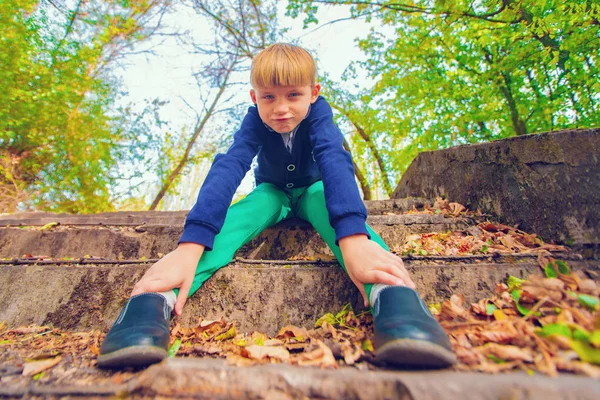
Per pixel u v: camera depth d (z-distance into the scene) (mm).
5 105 4914
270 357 930
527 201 1643
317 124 1498
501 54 5500
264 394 749
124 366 911
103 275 1433
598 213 1324
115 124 7266
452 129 6703
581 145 1419
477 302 1242
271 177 1741
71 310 1369
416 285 1288
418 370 825
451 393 695
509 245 1532
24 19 5160
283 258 1829
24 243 2109
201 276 1296
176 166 9641
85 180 6535
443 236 1810
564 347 787
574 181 1418
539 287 1048
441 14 4934
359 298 1284
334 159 1349
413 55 6746
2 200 5711
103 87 6590
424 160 3135
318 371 789
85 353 1047
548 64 4141
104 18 6660
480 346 883
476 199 2119
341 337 1059
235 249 1435
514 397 666
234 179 1417
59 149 6023
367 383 741
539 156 1589
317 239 1847
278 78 1290
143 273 1414
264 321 1268
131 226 2307
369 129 8719
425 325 854
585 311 902
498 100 6043
